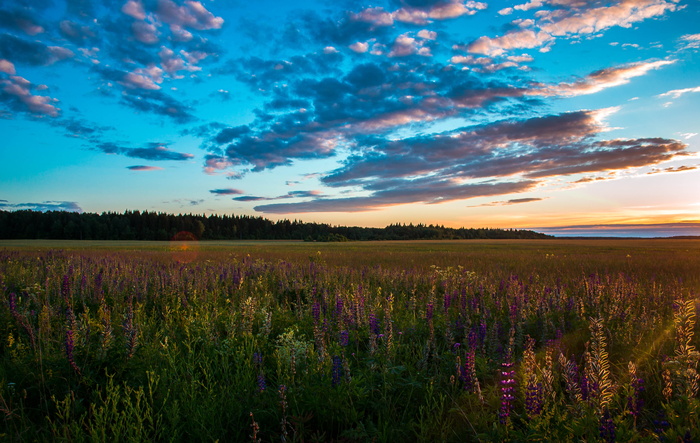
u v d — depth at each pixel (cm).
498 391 446
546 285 1197
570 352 614
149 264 1788
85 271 1206
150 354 536
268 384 495
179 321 763
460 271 1642
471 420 393
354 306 767
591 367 366
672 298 893
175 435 377
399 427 401
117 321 729
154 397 458
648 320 683
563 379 462
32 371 489
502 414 352
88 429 379
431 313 755
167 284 1119
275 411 414
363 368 531
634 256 2959
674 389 409
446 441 369
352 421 411
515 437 348
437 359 564
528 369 414
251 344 599
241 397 450
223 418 419
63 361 495
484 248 5156
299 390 450
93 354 526
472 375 429
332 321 730
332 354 549
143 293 1006
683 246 5547
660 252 3750
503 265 2162
